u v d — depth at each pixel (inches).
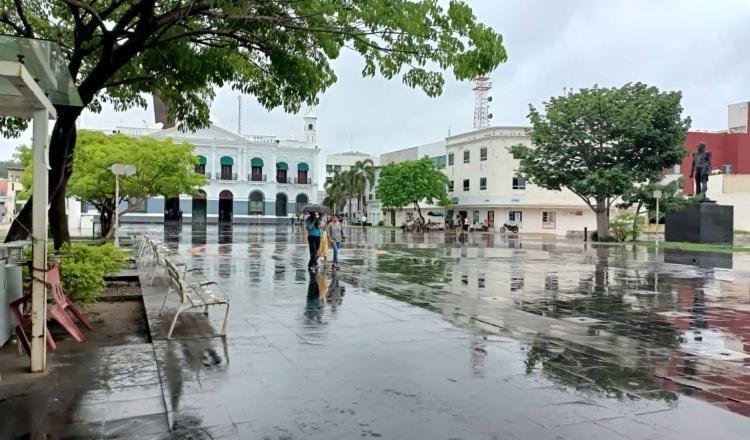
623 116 1371.8
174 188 1002.1
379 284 505.4
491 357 248.4
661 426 171.9
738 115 2524.6
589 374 225.9
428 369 227.6
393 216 2842.0
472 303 398.9
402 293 448.1
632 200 1366.9
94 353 244.7
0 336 238.5
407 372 223.0
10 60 199.9
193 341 270.1
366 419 173.2
